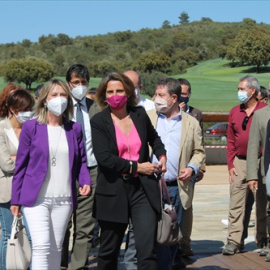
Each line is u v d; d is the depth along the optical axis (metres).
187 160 5.08
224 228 7.88
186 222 5.87
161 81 5.02
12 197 4.24
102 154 4.03
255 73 94.81
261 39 99.06
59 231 4.29
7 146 4.77
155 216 4.07
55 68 107.56
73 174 4.32
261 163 5.91
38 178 4.16
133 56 120.50
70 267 5.74
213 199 10.85
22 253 4.34
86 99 5.57
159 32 140.25
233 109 6.31
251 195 6.35
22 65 84.06
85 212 5.34
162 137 5.06
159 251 4.53
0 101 4.86
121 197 4.05
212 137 26.86
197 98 62.19
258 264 5.84
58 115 4.22
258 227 6.19
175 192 5.02
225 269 5.64
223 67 105.88
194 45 131.00
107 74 4.20
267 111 5.68
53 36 132.25
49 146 4.20
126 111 4.25
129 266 4.36
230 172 6.27
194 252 6.40
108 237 4.14
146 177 4.07
